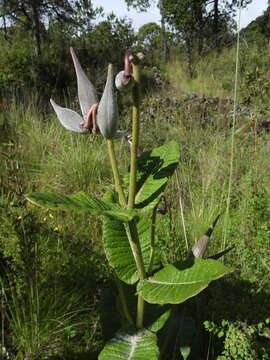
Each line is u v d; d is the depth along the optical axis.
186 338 2.25
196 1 17.17
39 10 14.17
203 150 5.71
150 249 1.99
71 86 12.18
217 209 4.21
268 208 3.59
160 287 1.73
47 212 3.94
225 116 7.36
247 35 18.97
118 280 2.08
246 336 2.10
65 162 5.99
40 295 2.77
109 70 1.45
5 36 16.33
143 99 10.32
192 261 1.73
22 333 2.58
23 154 5.90
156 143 6.70
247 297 2.42
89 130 1.60
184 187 4.51
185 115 7.68
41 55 13.80
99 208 1.58
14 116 7.50
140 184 1.84
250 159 5.14
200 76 13.39
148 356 1.90
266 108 6.79
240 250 2.81
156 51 19.44
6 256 2.93
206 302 2.72
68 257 3.12
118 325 2.30
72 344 2.66
